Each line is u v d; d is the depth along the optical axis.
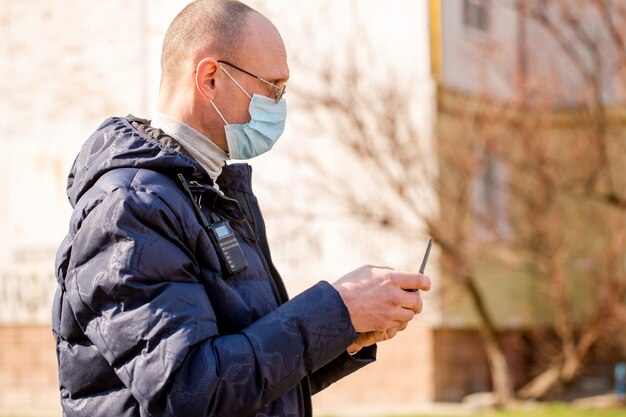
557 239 13.95
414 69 14.48
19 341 17.69
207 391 2.38
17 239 17.94
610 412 12.62
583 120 13.91
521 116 13.95
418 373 14.50
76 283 2.54
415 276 2.69
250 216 3.05
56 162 17.84
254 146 2.90
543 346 15.49
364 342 2.93
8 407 17.47
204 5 2.89
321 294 2.59
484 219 13.85
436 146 13.77
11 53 18.31
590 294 14.52
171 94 2.88
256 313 2.72
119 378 2.56
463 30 15.00
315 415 13.19
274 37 2.92
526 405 13.78
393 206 14.02
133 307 2.46
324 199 14.96
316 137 14.94
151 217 2.53
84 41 17.78
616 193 14.36
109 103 17.55
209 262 2.64
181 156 2.68
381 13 14.84
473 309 14.97
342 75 14.02
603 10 13.69
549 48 14.92
